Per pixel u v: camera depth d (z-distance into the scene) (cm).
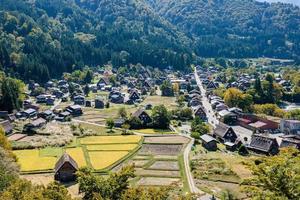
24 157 9606
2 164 5741
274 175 2552
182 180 8150
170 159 9606
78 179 4581
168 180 8150
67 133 12062
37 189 4484
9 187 4347
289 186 2502
